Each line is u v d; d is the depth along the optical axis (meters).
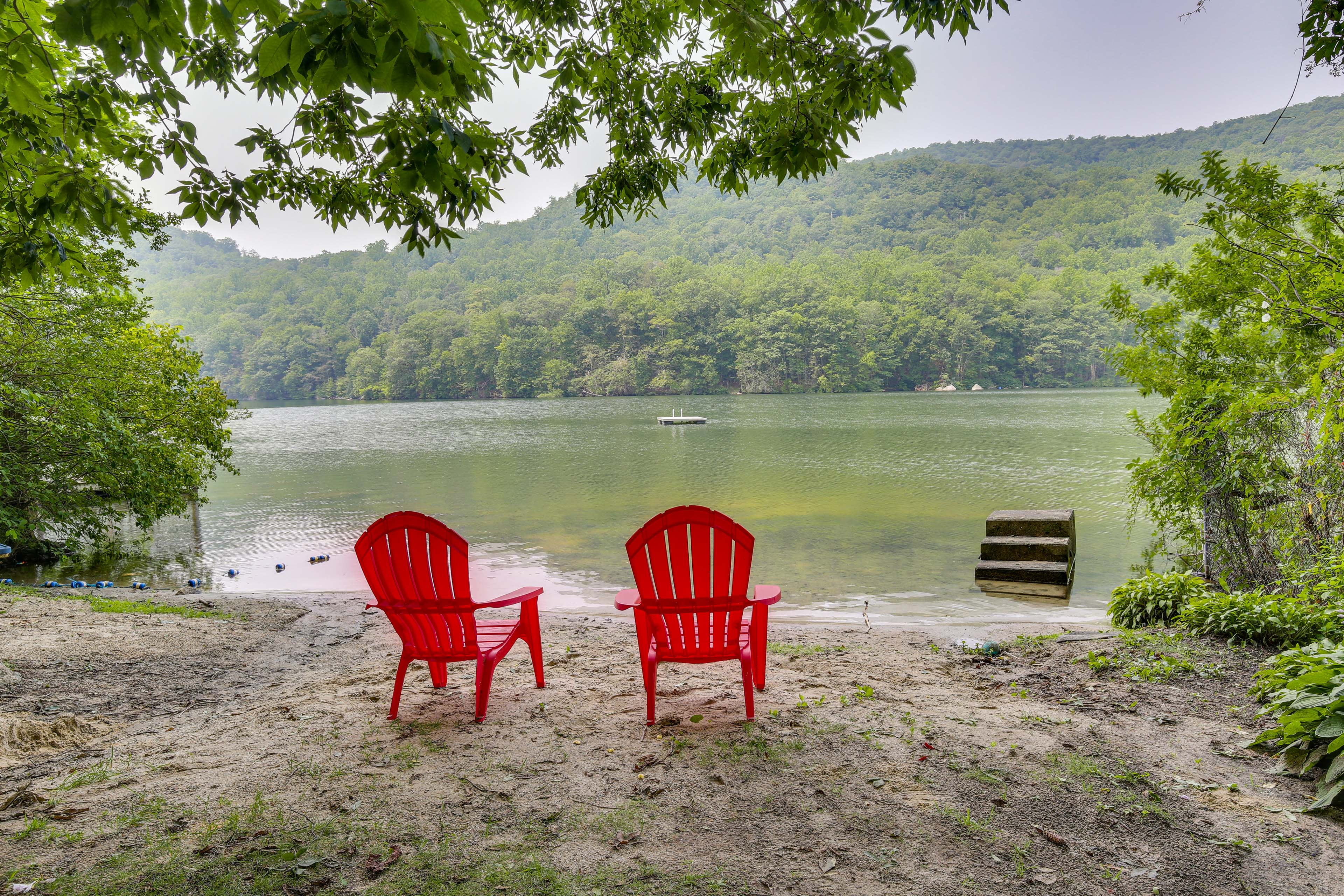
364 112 3.90
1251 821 2.27
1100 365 115.12
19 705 3.73
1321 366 5.14
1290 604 4.41
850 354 112.38
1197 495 7.02
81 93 3.39
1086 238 180.12
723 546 3.06
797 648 4.86
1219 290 7.95
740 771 2.61
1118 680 3.79
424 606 3.21
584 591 7.97
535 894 1.91
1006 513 8.88
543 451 29.39
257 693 4.11
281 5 2.03
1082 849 2.10
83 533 10.98
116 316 10.97
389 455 28.94
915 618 6.54
